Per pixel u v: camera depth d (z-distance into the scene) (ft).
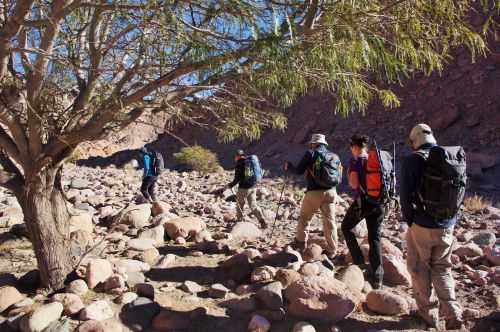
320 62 8.16
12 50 9.46
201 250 19.10
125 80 10.94
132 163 87.45
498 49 81.15
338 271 16.12
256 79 8.93
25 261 17.43
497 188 46.55
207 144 108.78
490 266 16.60
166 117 12.72
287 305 12.54
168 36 8.59
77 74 12.25
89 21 11.91
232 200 37.86
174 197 40.24
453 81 83.61
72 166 77.97
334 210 17.46
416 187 10.99
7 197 33.86
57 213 13.80
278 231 24.91
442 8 9.00
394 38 9.09
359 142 14.56
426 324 11.53
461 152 10.61
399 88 91.04
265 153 95.40
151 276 15.60
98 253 17.83
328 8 8.10
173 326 11.49
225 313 12.34
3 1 10.19
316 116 98.78
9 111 11.96
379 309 12.33
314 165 17.02
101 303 11.74
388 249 17.42
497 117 71.26
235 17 7.72
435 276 11.18
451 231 10.99
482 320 11.39
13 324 11.10
